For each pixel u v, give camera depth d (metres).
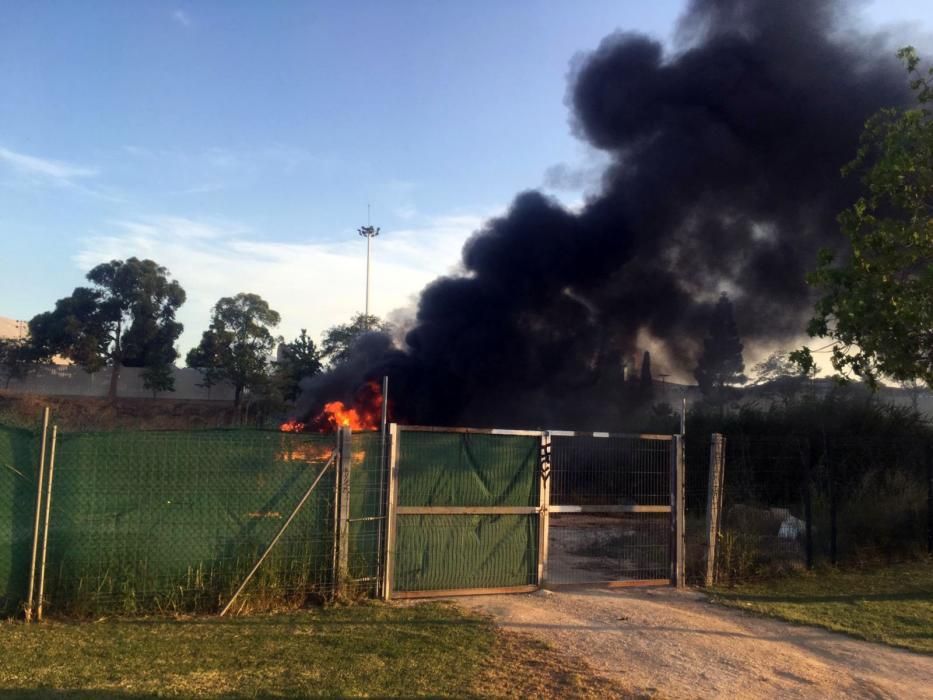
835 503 11.17
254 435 7.48
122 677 5.32
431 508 8.04
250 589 7.28
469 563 8.18
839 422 17.95
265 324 42.34
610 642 6.70
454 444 8.21
